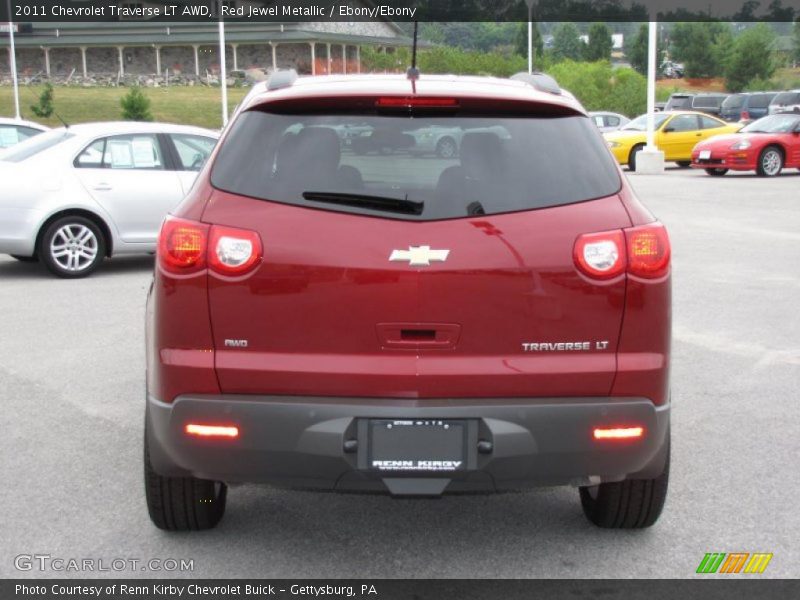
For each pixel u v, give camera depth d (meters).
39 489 4.71
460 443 3.40
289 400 3.39
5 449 5.30
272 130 3.62
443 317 3.40
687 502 4.60
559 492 4.78
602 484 4.08
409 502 4.63
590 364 3.46
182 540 4.16
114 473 4.95
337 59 95.06
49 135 11.23
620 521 4.20
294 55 94.44
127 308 9.26
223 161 3.61
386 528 4.32
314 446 3.37
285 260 3.41
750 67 113.19
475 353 3.43
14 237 10.61
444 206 3.46
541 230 3.45
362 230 3.42
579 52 155.62
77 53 96.94
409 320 3.40
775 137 25.30
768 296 9.65
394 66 83.38
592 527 4.33
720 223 15.58
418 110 3.63
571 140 3.66
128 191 11.07
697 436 5.57
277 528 4.31
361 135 3.59
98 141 11.04
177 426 3.45
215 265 3.44
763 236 14.02
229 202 3.50
